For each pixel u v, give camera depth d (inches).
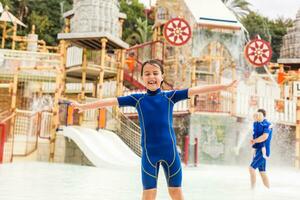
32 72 789.2
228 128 773.3
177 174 160.2
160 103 163.8
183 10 894.4
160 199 255.4
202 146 761.0
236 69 902.4
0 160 518.6
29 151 629.0
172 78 1005.2
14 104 703.1
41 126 655.8
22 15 2036.2
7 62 764.0
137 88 1033.5
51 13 2123.5
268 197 282.8
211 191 312.0
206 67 987.9
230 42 843.4
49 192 268.8
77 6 743.1
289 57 971.9
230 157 768.3
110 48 789.2
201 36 826.2
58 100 642.8
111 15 743.1
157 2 1106.1
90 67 745.0
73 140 601.0
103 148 606.5
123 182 357.1
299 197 288.5
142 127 164.1
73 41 734.5
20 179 345.1
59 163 604.4
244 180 421.4
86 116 740.0
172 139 161.6
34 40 1032.8
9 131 640.4
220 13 855.1
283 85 932.0
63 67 733.3
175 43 804.6
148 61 168.4
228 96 783.7
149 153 160.6
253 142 334.0
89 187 308.5
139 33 2186.3
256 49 812.0
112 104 166.2
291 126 826.8
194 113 765.3
